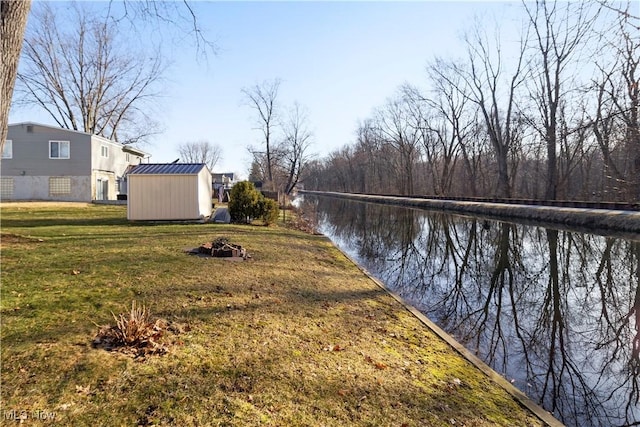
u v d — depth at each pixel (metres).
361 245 14.83
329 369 3.58
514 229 18.80
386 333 4.79
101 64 34.22
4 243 8.96
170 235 11.17
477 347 5.47
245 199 16.23
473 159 42.22
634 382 4.52
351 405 3.03
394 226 21.33
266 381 3.22
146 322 3.93
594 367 4.93
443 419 2.99
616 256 12.52
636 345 5.63
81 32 31.73
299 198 61.88
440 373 3.84
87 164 27.06
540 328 6.34
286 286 6.38
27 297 4.93
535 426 3.07
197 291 5.58
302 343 4.11
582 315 7.12
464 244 15.22
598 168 26.91
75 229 12.25
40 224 13.65
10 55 2.23
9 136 26.17
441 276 10.05
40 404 2.65
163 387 2.97
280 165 40.41
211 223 15.27
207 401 2.85
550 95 26.53
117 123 36.97
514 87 32.41
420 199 40.56
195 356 3.54
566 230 17.94
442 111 42.97
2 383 2.87
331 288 6.68
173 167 16.22
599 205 19.41
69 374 3.05
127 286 5.62
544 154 29.78
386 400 3.16
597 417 3.82
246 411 2.78
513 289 8.91
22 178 26.39
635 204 16.66
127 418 2.57
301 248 10.81
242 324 4.46
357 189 74.06
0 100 2.18
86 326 4.06
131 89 36.34
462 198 35.88
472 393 3.50
